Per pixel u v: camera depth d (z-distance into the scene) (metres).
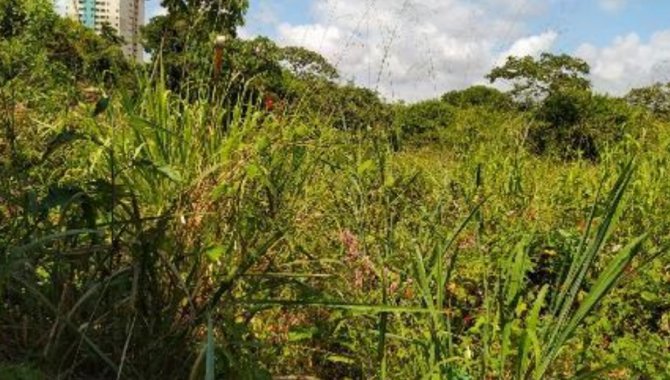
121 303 2.43
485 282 2.89
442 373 2.76
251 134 3.92
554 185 6.65
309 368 3.20
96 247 2.50
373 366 3.09
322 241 3.57
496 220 4.95
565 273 4.36
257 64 4.59
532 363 2.56
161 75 3.93
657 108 10.66
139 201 3.32
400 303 3.28
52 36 9.14
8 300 2.58
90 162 3.73
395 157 5.05
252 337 2.98
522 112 8.07
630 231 4.83
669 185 6.03
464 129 7.74
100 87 4.32
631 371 3.32
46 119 4.88
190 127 3.63
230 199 3.04
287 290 3.27
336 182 4.03
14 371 2.19
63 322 2.36
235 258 2.91
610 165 6.74
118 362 2.45
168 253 2.61
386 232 3.58
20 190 2.77
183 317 2.53
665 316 4.06
